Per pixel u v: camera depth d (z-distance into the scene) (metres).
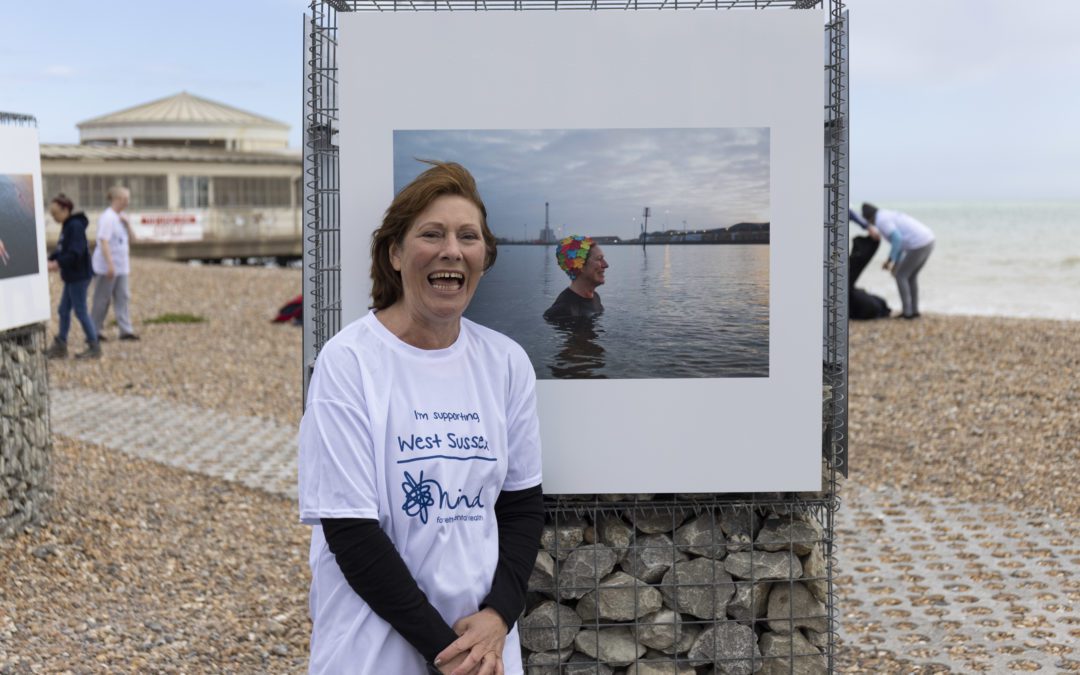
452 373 2.54
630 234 3.16
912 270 14.12
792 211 3.17
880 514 6.68
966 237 45.41
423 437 2.47
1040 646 4.48
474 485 2.51
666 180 3.15
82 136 50.69
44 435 6.25
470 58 3.11
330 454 2.41
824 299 3.39
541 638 3.39
